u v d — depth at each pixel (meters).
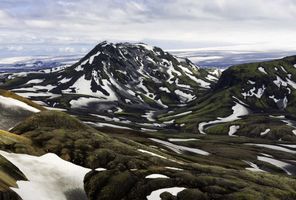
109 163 61.31
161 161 66.75
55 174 53.38
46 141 67.50
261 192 57.34
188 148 163.75
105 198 51.16
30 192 43.47
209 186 54.72
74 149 65.31
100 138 73.38
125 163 61.38
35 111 100.25
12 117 92.94
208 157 146.88
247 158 160.50
